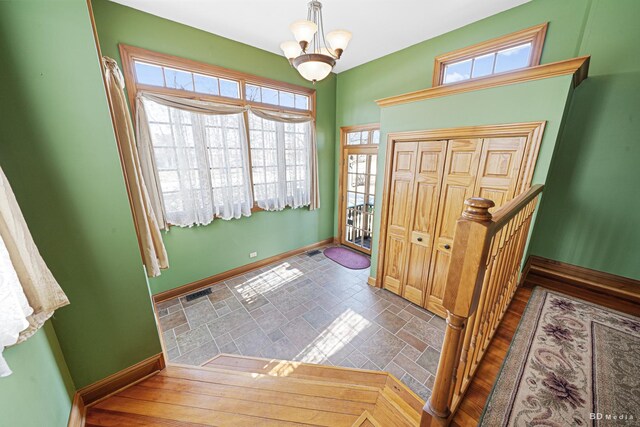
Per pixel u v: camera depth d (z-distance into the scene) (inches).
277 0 86.0
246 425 50.8
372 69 142.2
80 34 42.6
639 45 72.6
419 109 96.2
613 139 80.4
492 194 82.8
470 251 32.2
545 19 85.3
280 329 95.7
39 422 36.1
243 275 138.1
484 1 87.2
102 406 53.1
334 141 173.3
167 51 98.2
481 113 80.8
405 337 91.2
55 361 44.7
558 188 92.2
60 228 44.9
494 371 54.1
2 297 26.6
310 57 67.9
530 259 99.8
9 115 38.5
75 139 44.4
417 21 100.0
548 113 68.6
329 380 69.6
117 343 55.1
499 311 64.3
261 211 141.7
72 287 47.6
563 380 50.8
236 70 117.0
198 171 110.8
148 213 75.0
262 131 131.1
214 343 88.6
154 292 110.0
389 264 119.8
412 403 58.7
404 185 107.2
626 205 81.0
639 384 49.6
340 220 182.7
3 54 37.2
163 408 53.5
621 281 84.4
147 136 95.8
